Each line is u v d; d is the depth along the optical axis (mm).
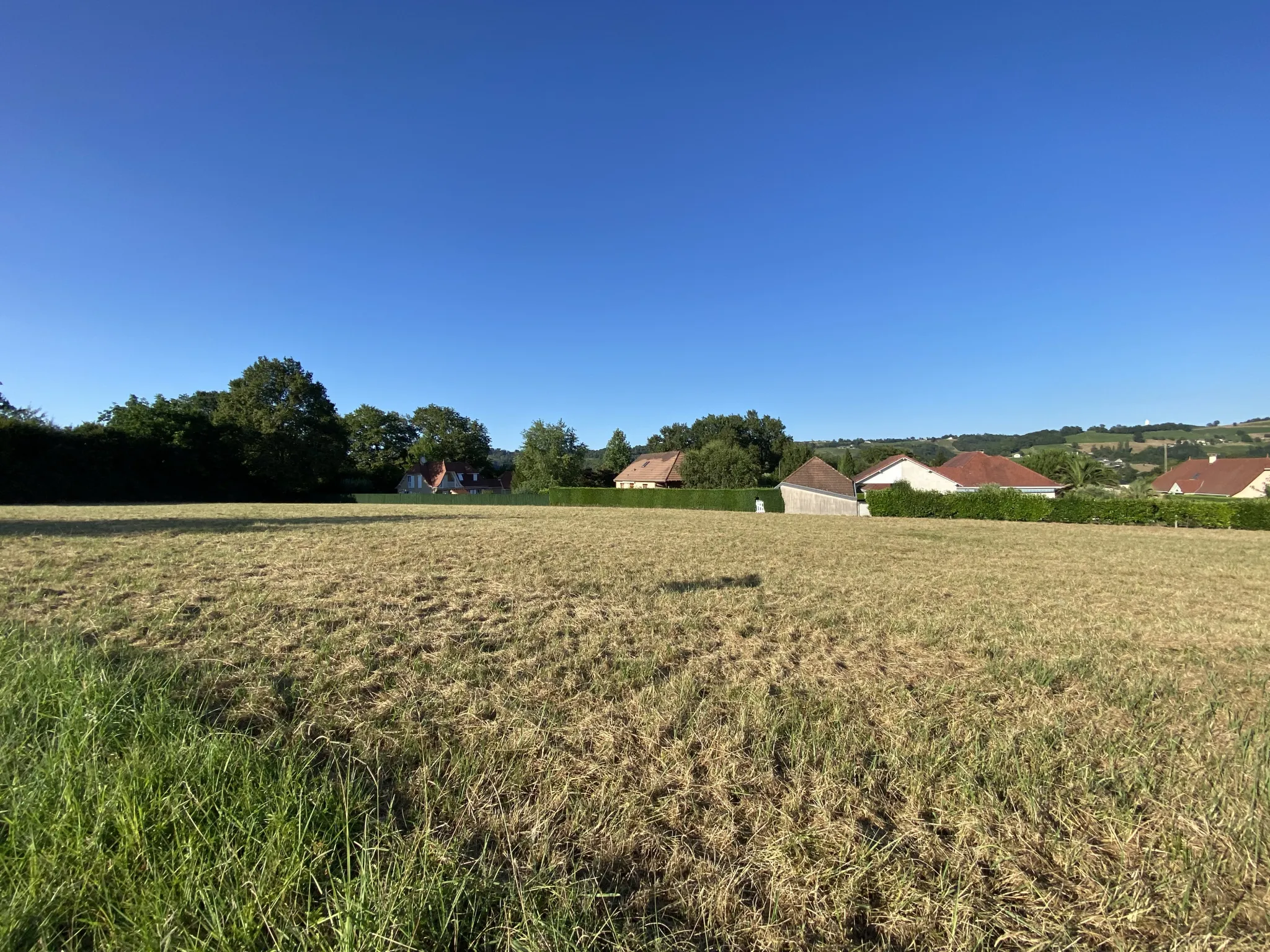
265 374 52969
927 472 43656
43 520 18672
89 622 5500
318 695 3988
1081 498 29406
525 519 24547
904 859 2426
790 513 39594
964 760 3299
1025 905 2256
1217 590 9891
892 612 7406
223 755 2682
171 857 2070
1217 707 4391
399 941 1794
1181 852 2557
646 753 3336
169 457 44156
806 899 2225
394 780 2920
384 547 12602
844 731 3627
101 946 1777
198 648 4895
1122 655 5758
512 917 2006
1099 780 3150
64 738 2656
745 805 2842
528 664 4863
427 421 77750
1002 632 6555
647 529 20094
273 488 50250
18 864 1984
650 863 2412
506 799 2820
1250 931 2174
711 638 5945
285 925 1856
